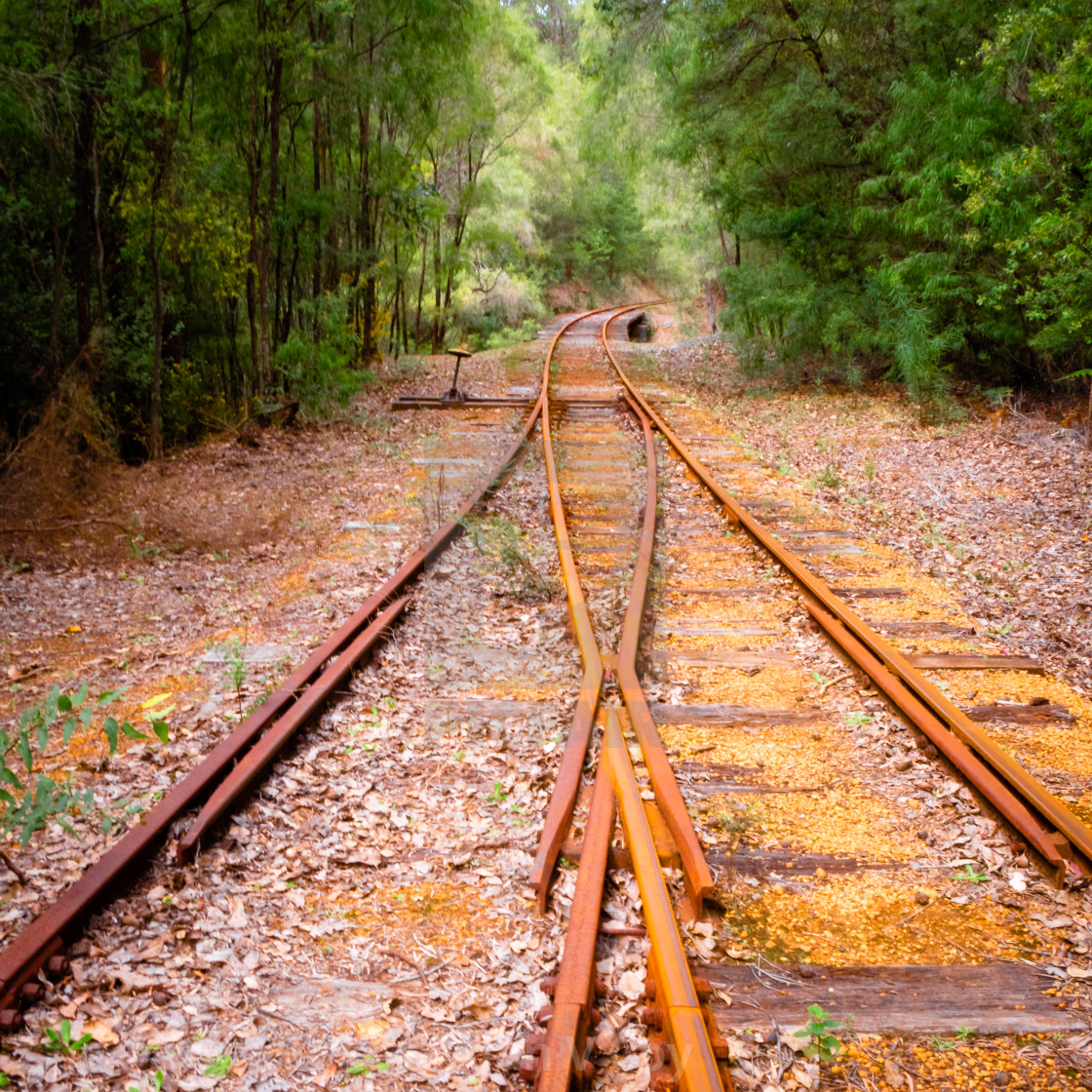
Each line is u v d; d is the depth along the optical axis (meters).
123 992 3.23
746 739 5.24
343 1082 2.90
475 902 3.83
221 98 15.84
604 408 17.41
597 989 3.21
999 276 14.01
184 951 3.47
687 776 4.79
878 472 12.28
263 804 4.45
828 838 4.30
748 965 3.45
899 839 4.30
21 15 12.20
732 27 18.53
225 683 5.88
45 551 9.09
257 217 15.97
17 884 3.83
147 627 7.23
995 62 12.63
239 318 20.08
